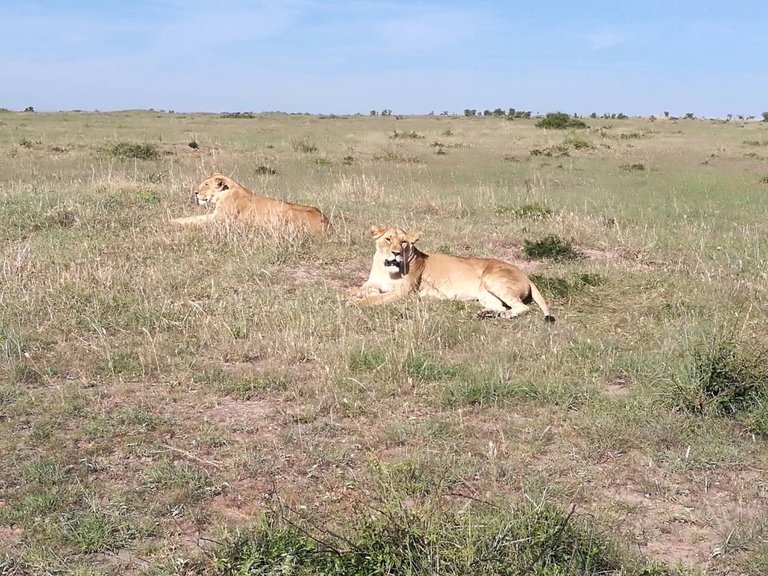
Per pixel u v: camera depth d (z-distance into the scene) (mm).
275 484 4754
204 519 4355
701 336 7020
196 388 6230
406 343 6930
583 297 9188
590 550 3867
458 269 9023
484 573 3541
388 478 4500
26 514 4309
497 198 15922
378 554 3656
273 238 10648
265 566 3762
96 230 11094
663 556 4109
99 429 5367
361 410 5855
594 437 5438
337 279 9625
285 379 6344
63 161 20297
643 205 16062
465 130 39406
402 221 12750
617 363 6898
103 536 4125
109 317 7707
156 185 14656
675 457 5199
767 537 4254
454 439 5398
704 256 11039
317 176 19578
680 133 39000
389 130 38656
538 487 4707
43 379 6254
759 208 15961
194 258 9883
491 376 6414
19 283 8422
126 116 52688
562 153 27141
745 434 5609
